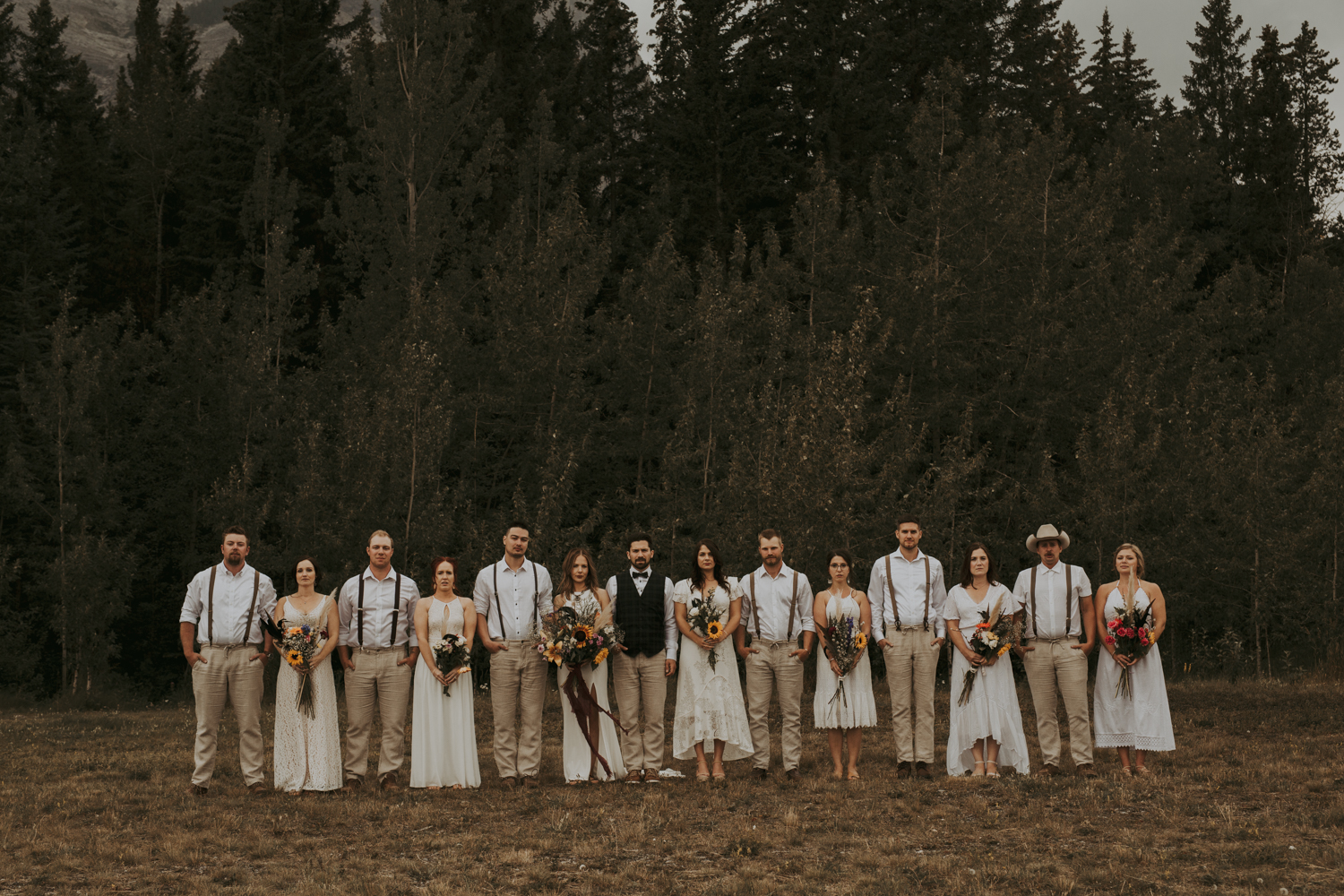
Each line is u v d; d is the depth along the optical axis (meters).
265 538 26.47
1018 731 9.23
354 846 7.05
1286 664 24.30
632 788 8.84
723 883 5.98
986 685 9.19
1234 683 18.88
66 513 24.30
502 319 24.94
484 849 6.93
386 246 28.52
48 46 45.50
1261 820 7.28
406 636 9.20
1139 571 9.27
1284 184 42.75
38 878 6.34
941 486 20.14
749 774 9.61
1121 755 9.17
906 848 6.84
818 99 40.81
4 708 22.28
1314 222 42.19
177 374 28.16
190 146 42.06
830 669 9.23
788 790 8.66
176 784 9.36
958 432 25.08
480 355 25.77
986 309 26.12
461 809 8.09
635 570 9.47
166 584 29.03
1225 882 5.93
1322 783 8.45
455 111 29.42
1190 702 14.92
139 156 41.88
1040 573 9.41
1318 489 22.42
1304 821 7.16
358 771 9.13
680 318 26.27
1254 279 34.12
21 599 28.48
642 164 43.69
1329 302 33.53
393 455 21.47
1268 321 33.81
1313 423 27.30
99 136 46.19
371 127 29.45
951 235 25.36
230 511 22.84
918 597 9.40
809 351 23.05
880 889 5.84
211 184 38.16
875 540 19.31
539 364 24.25
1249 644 24.91
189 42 59.78
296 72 39.00
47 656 28.22
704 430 24.14
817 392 18.86
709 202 39.31
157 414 27.45
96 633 24.20
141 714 17.20
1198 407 24.02
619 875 6.21
